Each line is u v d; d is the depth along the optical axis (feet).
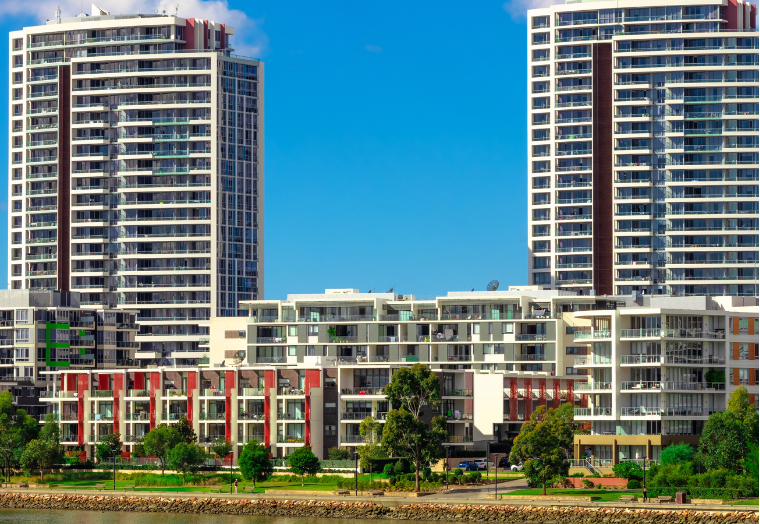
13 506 645.10
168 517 599.16
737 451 569.64
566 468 578.66
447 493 602.03
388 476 646.33
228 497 614.75
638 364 632.79
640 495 556.92
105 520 589.32
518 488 607.78
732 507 515.91
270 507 595.88
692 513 509.76
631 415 629.51
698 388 635.66
